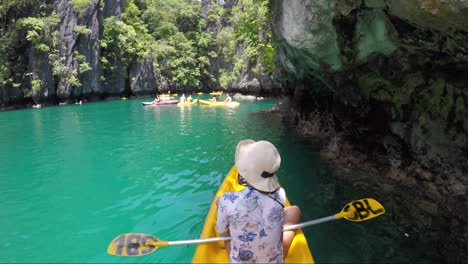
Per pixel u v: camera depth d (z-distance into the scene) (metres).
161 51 36.12
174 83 37.56
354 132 7.33
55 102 25.53
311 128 10.33
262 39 17.94
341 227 4.12
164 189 5.50
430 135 5.36
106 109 19.80
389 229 4.05
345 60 5.83
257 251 2.35
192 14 41.44
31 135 10.76
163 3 41.78
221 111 17.00
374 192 5.19
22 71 23.97
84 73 27.39
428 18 3.42
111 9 32.06
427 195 4.95
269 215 2.33
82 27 26.52
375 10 4.55
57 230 4.17
